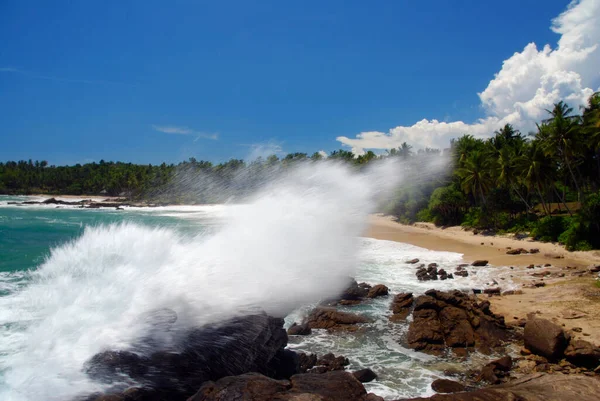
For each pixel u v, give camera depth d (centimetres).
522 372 1155
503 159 4569
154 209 7906
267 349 1012
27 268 2056
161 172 8875
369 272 2523
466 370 1190
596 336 1346
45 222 5200
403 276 2414
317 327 1518
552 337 1224
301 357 1178
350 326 1524
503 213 4609
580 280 2127
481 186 4872
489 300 1811
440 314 1487
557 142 3875
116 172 13075
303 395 702
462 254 3244
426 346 1348
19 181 14075
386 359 1270
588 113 3934
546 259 2906
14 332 1047
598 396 838
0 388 761
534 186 4581
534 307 1684
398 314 1661
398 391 1071
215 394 702
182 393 807
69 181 14475
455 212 5250
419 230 4969
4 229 4159
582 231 3206
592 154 4303
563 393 849
